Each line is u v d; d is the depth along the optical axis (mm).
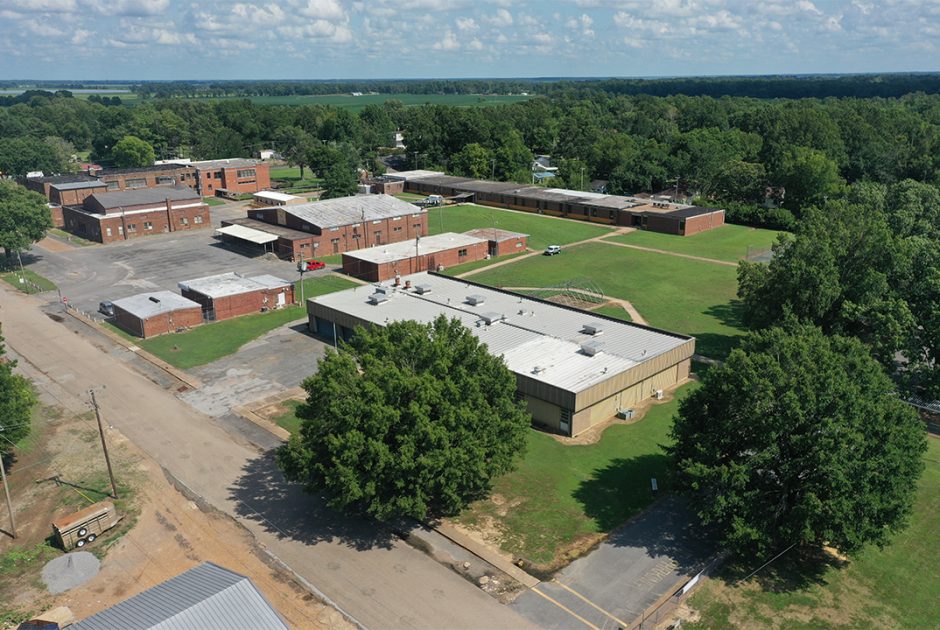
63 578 36844
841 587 36281
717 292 91875
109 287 93875
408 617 34031
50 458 49750
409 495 38375
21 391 47844
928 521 42000
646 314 82938
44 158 186250
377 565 37969
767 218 135500
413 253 103000
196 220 132375
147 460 49500
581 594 35719
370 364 41438
